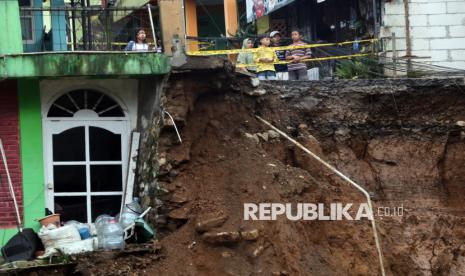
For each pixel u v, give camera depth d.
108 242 14.63
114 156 15.95
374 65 18.53
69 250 14.47
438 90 17.34
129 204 15.45
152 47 17.58
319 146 16.58
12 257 14.52
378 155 17.11
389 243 16.22
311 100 17.08
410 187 17.00
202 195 15.00
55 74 14.99
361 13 19.92
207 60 15.30
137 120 15.95
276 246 14.59
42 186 15.48
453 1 19.00
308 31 21.86
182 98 15.22
